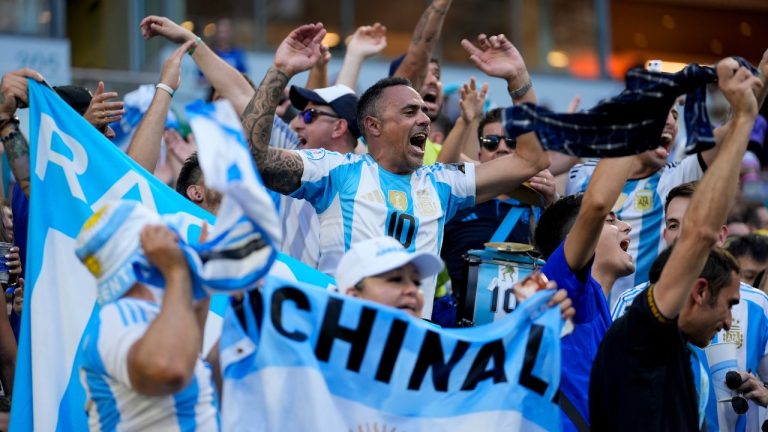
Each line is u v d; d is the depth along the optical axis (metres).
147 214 7.72
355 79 15.67
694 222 8.71
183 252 7.48
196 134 7.02
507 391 8.69
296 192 11.05
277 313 8.30
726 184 8.62
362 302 8.53
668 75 8.19
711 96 27.64
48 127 10.55
